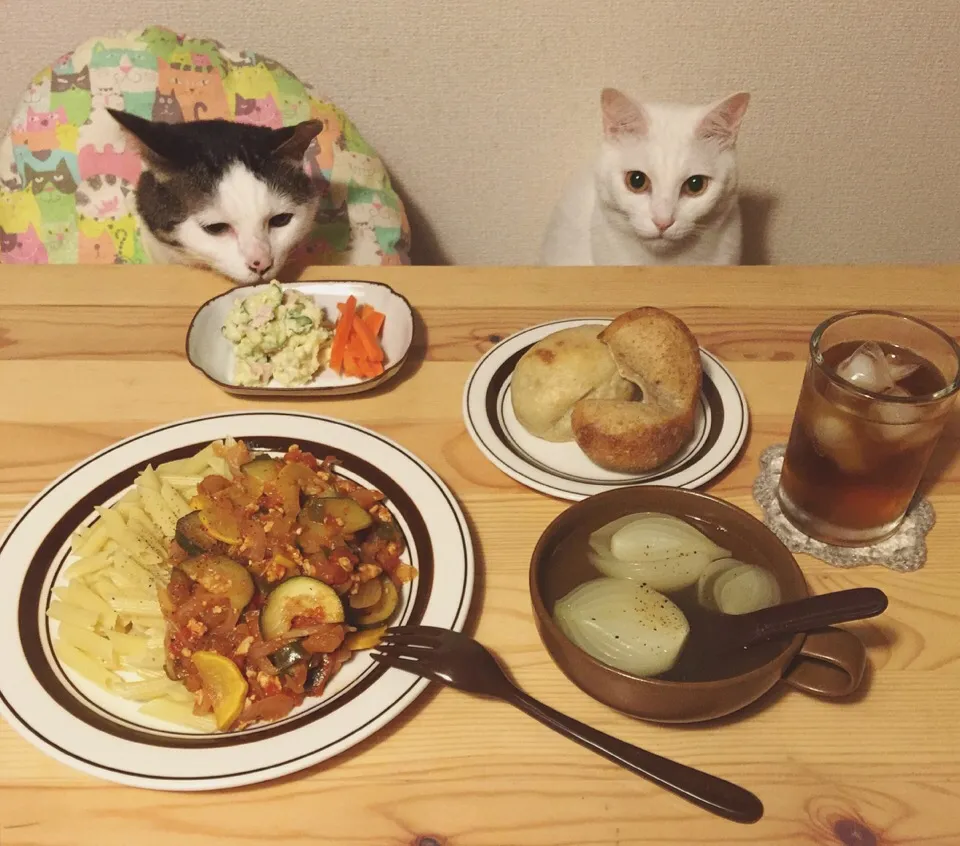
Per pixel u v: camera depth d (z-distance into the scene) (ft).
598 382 2.63
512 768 1.86
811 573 2.26
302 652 1.97
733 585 1.91
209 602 2.06
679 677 1.79
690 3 4.43
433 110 4.83
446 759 1.87
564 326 3.03
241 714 1.91
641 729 1.93
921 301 3.26
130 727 1.88
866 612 1.69
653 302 3.29
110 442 2.70
